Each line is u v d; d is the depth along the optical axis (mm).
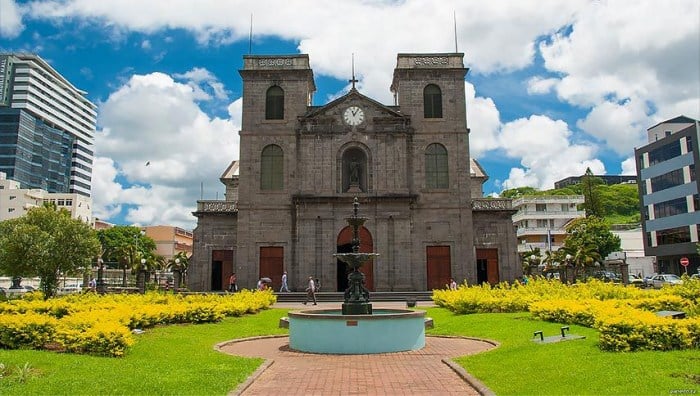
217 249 49875
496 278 49031
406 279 46594
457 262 47250
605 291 26203
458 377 13672
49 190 155875
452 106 49312
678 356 13805
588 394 10727
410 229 47312
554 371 12922
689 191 73625
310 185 48031
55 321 17047
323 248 46969
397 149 48312
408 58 50000
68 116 168875
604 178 166625
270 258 47781
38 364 13656
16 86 150125
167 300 28750
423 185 48156
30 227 36812
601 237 79312
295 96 49469
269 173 48750
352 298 21391
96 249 39406
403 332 18266
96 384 11594
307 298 40438
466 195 48062
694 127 72625
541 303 23469
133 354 16000
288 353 17938
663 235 78750
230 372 13430
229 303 28500
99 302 25906
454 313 29406
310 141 48688
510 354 15719
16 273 36906
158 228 132875
